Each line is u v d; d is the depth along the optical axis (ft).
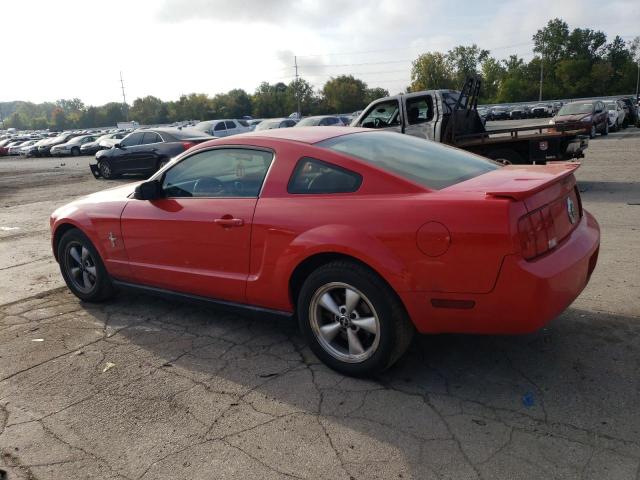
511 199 9.13
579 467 8.02
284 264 11.33
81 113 473.26
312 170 11.50
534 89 339.98
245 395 10.68
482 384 10.52
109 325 14.73
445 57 325.83
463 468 8.16
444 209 9.57
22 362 12.63
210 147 13.32
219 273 12.75
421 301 9.80
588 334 12.18
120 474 8.53
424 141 13.91
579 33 339.98
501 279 9.13
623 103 99.86
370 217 10.26
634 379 10.28
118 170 55.93
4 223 32.45
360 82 331.98
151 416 10.11
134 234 14.34
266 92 353.51
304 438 9.14
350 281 10.48
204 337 13.61
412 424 9.36
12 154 147.13
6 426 10.03
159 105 433.89
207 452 8.94
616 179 35.47
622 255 17.83
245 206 12.09
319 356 11.48
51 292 17.87
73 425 9.95
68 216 15.99
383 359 10.48
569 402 9.69
